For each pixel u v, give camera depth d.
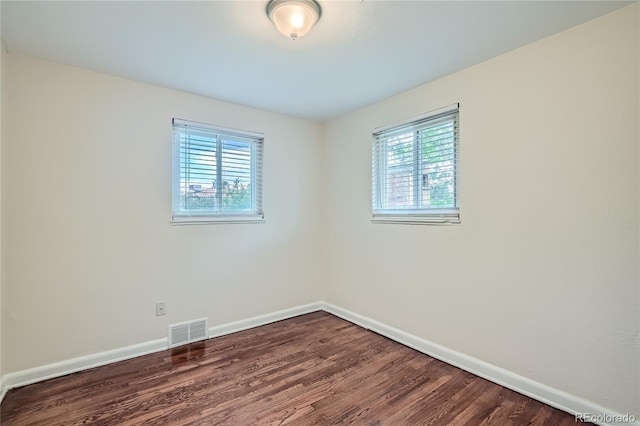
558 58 1.89
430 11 1.67
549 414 1.82
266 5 1.62
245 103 3.09
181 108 2.77
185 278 2.79
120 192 2.48
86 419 1.75
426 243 2.63
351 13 1.68
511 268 2.10
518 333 2.06
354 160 3.36
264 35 1.90
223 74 2.44
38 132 2.17
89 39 1.94
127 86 2.51
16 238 2.09
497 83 2.16
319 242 3.77
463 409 1.86
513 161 2.09
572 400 1.83
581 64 1.80
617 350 1.69
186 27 1.81
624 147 1.67
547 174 1.94
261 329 3.14
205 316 2.90
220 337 2.93
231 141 3.12
